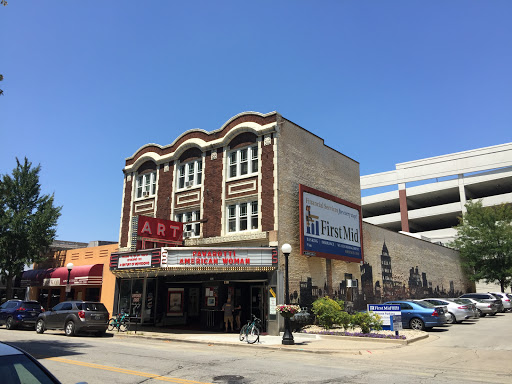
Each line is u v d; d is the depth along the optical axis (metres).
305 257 22.31
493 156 58.91
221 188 23.61
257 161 22.61
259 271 20.36
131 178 29.62
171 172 26.89
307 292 21.91
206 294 22.61
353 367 11.03
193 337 18.50
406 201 65.31
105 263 29.39
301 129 24.14
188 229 24.98
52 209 33.84
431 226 70.62
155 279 24.62
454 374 10.05
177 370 10.28
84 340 17.61
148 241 22.47
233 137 23.92
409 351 14.38
